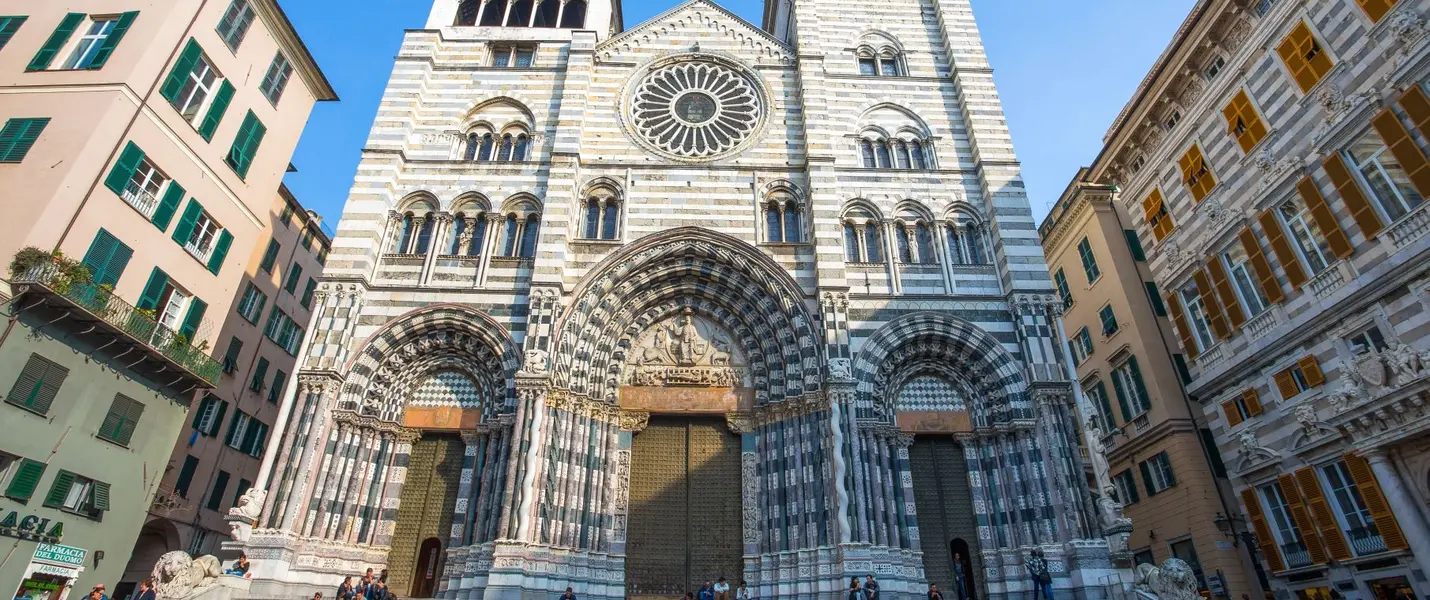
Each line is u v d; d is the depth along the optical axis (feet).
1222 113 106.93
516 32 125.39
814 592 82.99
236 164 104.12
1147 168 124.67
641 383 99.71
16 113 84.69
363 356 93.35
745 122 117.39
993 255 105.40
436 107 115.34
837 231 102.32
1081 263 137.69
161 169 91.09
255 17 106.83
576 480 89.20
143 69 88.38
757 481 94.79
